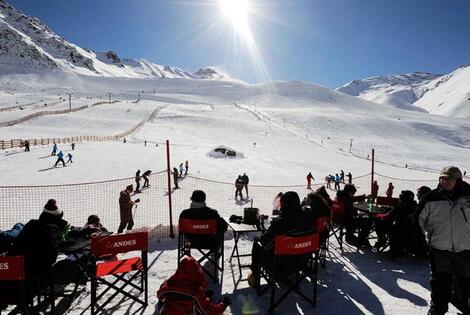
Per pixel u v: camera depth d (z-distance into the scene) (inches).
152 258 284.8
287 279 210.7
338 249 313.7
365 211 312.8
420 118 6727.4
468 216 156.9
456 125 5772.6
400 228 276.2
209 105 5605.3
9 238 215.2
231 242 328.2
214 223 230.7
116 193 677.9
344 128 4138.8
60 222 221.3
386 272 259.4
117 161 1162.0
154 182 855.7
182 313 137.7
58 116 3031.5
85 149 1461.6
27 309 175.5
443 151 3437.5
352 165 2020.2
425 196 166.9
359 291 228.5
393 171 1883.6
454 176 158.9
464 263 158.7
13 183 741.9
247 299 216.2
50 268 183.9
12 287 169.5
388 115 6939.0
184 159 1380.4
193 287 142.1
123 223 378.3
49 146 1513.3
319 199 272.2
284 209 204.8
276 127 3580.2
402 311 202.1
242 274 254.4
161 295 141.9
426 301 213.9
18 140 1624.0
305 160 2033.7
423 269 265.3
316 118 4421.8
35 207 547.8
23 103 4143.7
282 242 189.5
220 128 3221.0
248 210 272.7
